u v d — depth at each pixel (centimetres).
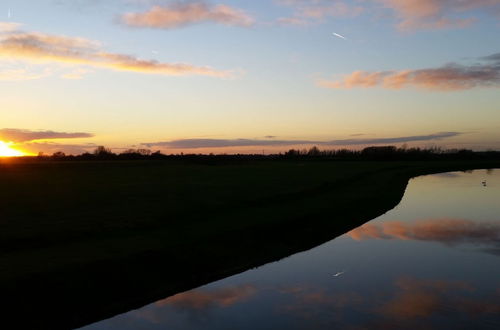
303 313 1638
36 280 1633
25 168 8800
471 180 8044
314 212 3406
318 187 5162
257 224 2842
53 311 1545
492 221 3616
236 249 2412
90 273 1784
